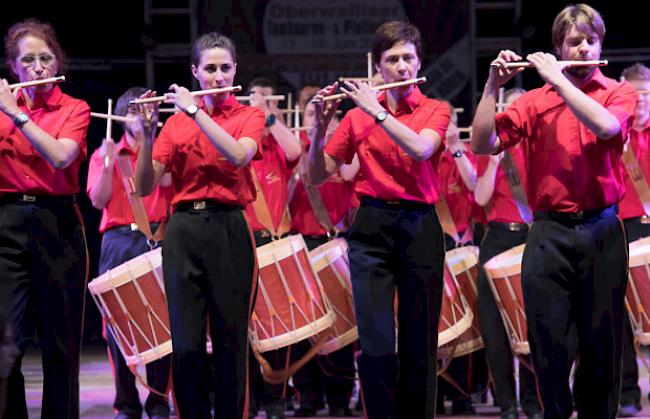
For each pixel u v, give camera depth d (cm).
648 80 1002
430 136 711
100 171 973
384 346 714
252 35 1603
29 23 728
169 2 1741
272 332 891
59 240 714
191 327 693
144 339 866
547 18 1747
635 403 997
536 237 675
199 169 696
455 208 1088
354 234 730
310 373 1052
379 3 1606
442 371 979
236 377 704
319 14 1606
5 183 704
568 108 666
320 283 905
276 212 1002
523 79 1769
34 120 712
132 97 967
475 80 1605
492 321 963
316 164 745
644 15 1731
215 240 694
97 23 1789
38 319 720
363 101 696
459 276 1001
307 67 1612
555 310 667
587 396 684
